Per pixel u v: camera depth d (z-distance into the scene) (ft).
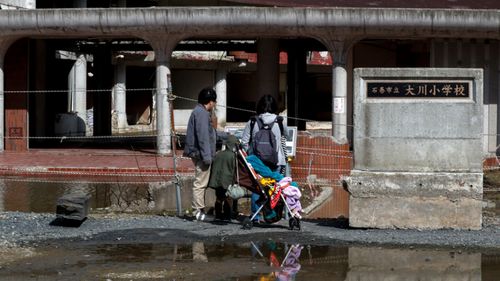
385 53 109.19
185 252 36.86
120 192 64.23
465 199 40.98
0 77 96.27
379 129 41.29
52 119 123.24
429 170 41.14
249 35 93.50
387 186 41.29
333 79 92.22
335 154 72.13
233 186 42.93
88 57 151.84
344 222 44.75
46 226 43.27
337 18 87.20
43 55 116.37
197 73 167.73
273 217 42.93
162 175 74.49
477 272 33.53
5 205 58.95
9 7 104.22
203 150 42.75
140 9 89.20
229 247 37.96
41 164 83.71
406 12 86.17
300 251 37.11
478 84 40.65
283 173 44.21
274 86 108.88
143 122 169.27
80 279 31.86
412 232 40.86
